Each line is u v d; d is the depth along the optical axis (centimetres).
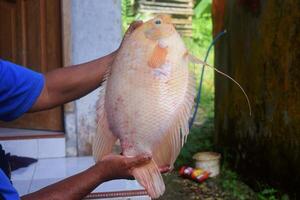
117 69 140
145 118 136
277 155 450
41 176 402
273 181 459
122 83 139
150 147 137
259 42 466
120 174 136
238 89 515
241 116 512
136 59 138
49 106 169
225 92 556
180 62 136
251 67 485
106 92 143
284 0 425
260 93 470
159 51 136
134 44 138
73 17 445
